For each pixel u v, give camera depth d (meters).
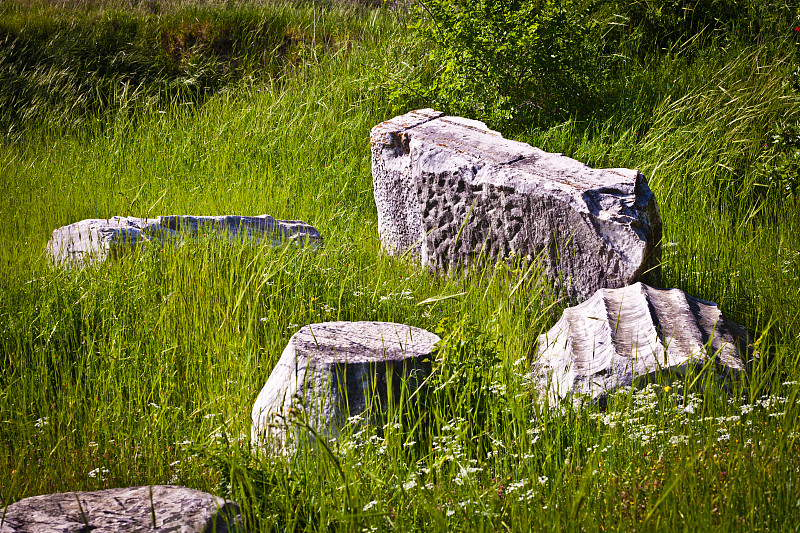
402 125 6.40
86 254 5.42
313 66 11.59
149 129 10.54
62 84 12.15
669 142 7.71
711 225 6.24
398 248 6.49
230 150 9.53
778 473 2.40
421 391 3.34
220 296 4.68
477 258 5.52
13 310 4.49
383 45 11.48
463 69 8.73
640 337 3.71
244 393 3.64
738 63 8.80
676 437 2.69
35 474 3.08
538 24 8.27
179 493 2.47
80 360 4.12
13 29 13.04
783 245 5.62
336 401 3.22
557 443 2.90
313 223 7.47
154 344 4.18
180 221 6.11
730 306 4.74
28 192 8.27
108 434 3.34
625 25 10.38
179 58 13.16
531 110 8.80
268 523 2.47
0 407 3.59
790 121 7.43
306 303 4.73
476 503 2.48
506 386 3.25
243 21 13.73
